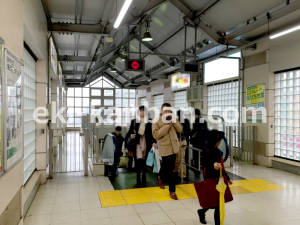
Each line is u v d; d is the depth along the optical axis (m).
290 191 4.25
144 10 6.24
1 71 1.86
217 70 8.25
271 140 6.16
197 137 5.27
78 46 8.71
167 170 3.82
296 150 5.62
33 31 3.71
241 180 4.91
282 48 5.76
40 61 4.84
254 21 5.55
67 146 9.98
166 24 8.36
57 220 3.08
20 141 2.48
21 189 2.57
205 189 2.72
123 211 3.35
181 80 11.01
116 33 8.00
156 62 12.12
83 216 3.19
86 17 6.07
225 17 6.34
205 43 7.86
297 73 5.58
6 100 1.93
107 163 5.39
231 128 6.16
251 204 3.65
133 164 6.20
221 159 2.77
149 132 4.53
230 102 7.78
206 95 9.09
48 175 5.00
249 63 6.83
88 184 4.58
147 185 4.52
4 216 1.96
